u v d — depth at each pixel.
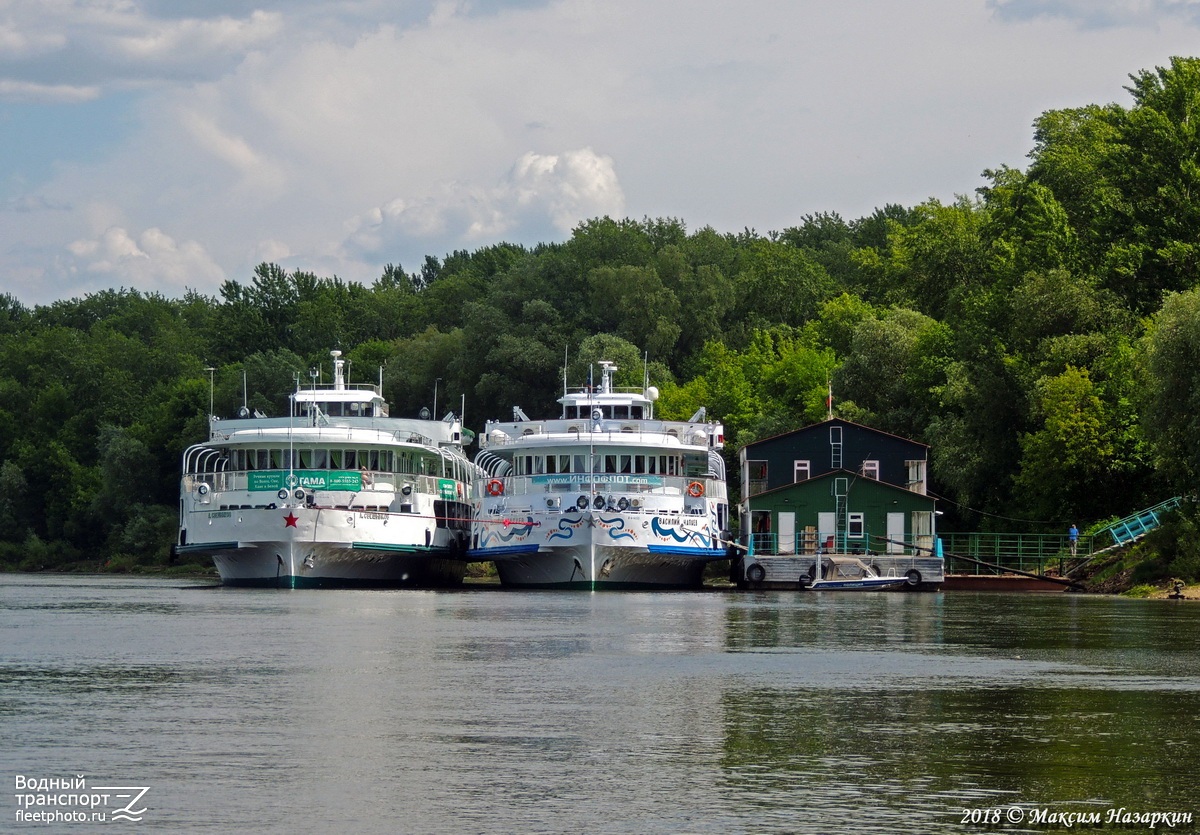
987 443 90.62
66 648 40.19
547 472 81.75
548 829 18.91
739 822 19.22
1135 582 73.62
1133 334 87.50
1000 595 73.56
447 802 20.28
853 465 89.94
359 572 80.81
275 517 77.06
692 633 45.75
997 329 95.75
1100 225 93.50
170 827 19.00
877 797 20.59
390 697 29.59
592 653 38.78
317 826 19.05
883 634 45.47
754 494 86.94
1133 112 95.00
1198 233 88.94
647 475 78.75
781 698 29.56
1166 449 72.38
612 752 23.67
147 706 28.30
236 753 23.56
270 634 45.19
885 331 106.31
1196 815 19.64
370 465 83.50
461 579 94.44
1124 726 26.12
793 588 79.94
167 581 109.62
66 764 22.66
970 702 29.02
